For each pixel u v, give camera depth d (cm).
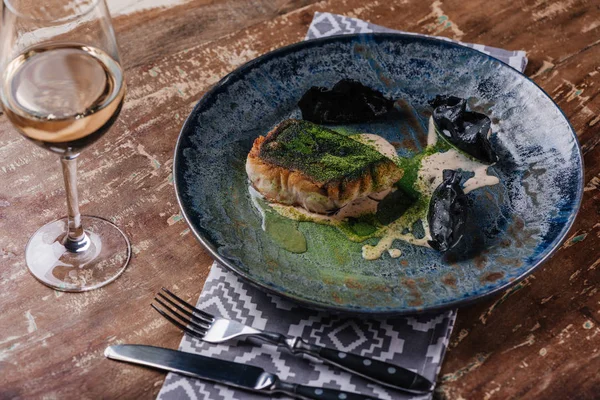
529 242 116
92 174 130
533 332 112
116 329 111
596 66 154
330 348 106
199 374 103
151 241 122
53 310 112
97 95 102
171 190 129
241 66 136
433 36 159
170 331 111
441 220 119
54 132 99
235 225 119
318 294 109
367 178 124
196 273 118
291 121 131
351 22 158
